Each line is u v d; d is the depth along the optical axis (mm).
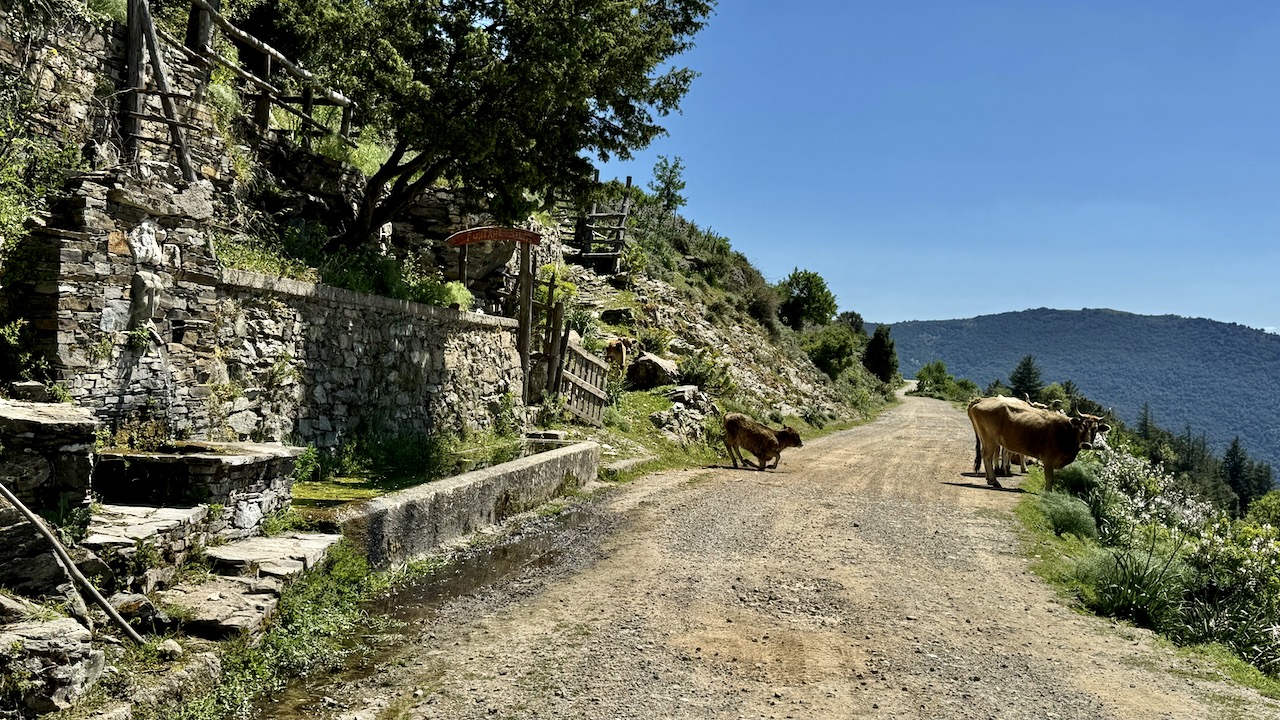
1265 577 8719
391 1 12312
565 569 8250
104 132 8891
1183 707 5629
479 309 16891
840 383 48469
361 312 11500
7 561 4324
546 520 10523
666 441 18812
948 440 26312
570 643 6109
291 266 10602
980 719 5184
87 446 5117
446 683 5230
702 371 24859
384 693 5023
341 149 15297
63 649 3992
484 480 9719
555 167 14312
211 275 8445
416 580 7520
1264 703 5789
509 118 13078
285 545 6496
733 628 6727
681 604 7285
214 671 4773
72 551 4828
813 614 7219
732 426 16906
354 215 14531
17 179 6879
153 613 4980
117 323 7137
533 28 12297
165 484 6215
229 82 12391
